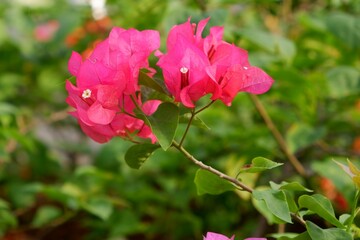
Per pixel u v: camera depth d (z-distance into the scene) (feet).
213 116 4.16
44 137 6.56
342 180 3.38
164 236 4.83
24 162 5.45
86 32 5.19
